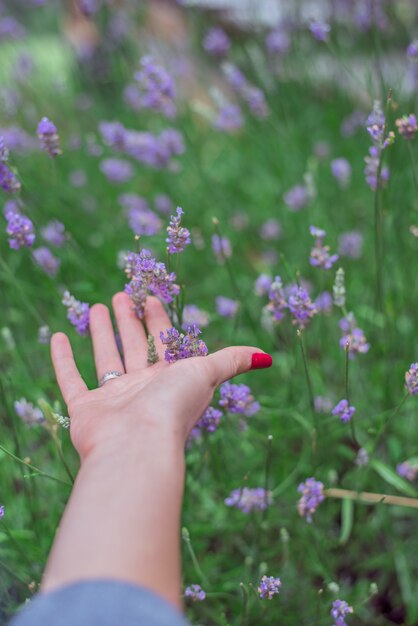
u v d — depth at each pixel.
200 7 1.43
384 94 0.87
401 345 0.84
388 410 0.80
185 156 1.18
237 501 0.69
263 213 1.16
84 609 0.40
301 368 0.81
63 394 0.60
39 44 1.89
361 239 0.98
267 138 1.18
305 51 1.25
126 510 0.44
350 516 0.72
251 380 0.87
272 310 0.69
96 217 1.14
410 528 0.79
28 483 0.76
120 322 0.65
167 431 0.49
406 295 0.87
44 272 0.80
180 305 0.66
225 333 0.94
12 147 1.13
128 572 0.42
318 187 1.09
